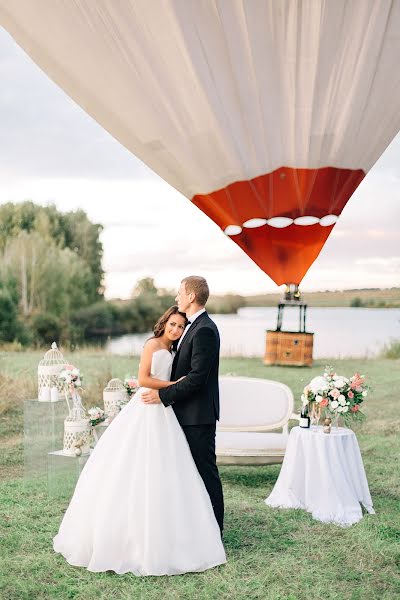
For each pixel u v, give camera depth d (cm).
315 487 539
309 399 577
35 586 376
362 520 511
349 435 555
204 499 407
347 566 421
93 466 414
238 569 408
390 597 370
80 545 405
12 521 507
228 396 688
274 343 1101
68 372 596
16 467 706
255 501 571
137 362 1314
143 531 391
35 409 636
